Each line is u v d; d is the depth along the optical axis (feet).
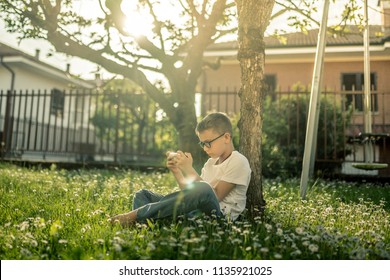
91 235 7.41
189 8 26.99
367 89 16.75
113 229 7.64
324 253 6.79
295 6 24.27
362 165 15.98
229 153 9.21
